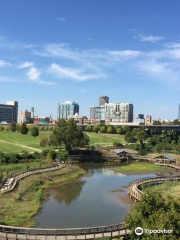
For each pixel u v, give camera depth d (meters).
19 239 41.31
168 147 170.25
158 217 30.97
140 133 173.12
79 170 106.38
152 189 76.06
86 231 44.97
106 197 72.88
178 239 28.44
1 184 72.12
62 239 41.69
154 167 123.12
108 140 199.12
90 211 61.75
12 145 145.50
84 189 80.81
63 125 139.88
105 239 40.28
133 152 148.00
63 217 57.56
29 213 58.12
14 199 64.00
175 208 32.59
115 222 55.47
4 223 51.03
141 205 34.03
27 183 78.31
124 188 83.00
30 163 110.44
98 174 104.44
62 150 136.50
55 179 89.25
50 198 71.00
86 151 141.62
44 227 51.88
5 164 106.19
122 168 118.69
